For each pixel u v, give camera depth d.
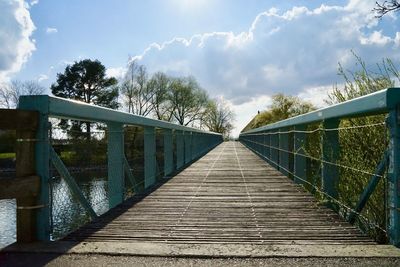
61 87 33.59
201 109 46.81
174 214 3.91
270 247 2.69
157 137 7.70
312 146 5.70
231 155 14.54
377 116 3.86
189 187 5.89
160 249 2.65
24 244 2.80
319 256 2.48
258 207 4.25
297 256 2.48
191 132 11.75
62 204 3.25
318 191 4.49
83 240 2.95
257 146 14.20
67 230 3.33
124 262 2.41
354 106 3.17
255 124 30.39
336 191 4.13
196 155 13.19
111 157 4.47
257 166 9.57
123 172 4.71
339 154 4.11
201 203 4.52
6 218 7.23
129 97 40.22
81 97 33.78
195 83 44.91
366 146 4.13
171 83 42.94
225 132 56.31
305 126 5.88
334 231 3.19
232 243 2.83
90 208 3.67
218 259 2.46
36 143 2.93
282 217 3.74
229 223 3.50
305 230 3.23
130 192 5.09
